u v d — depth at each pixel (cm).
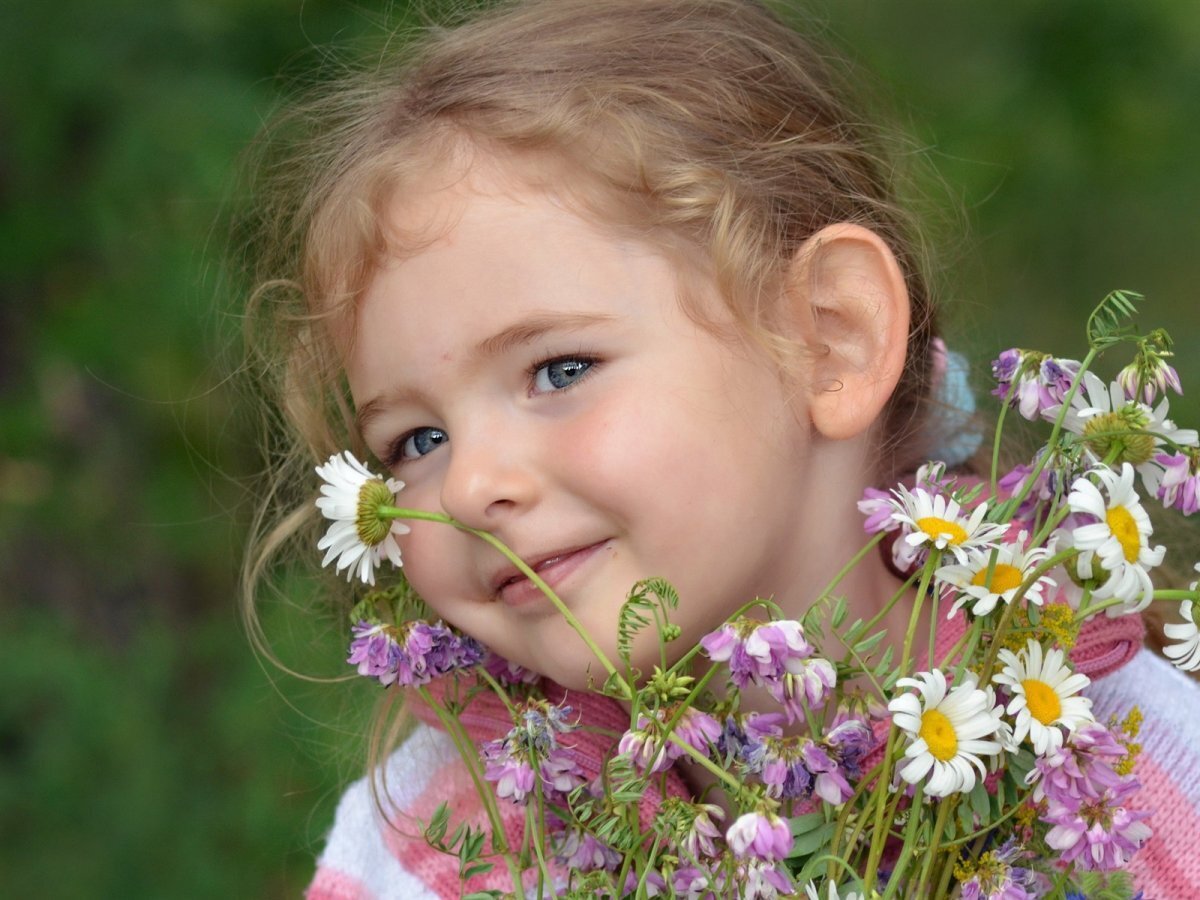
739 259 108
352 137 113
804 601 110
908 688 100
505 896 105
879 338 110
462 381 106
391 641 104
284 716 154
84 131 158
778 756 100
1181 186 182
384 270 107
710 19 114
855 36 168
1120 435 102
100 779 154
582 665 106
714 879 100
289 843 151
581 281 106
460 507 105
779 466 108
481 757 104
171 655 161
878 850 100
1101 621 109
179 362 154
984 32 184
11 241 157
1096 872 104
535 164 107
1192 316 182
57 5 156
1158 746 111
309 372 116
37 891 148
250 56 155
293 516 121
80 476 166
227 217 147
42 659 157
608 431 105
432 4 124
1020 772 101
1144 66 183
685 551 106
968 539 101
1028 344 180
